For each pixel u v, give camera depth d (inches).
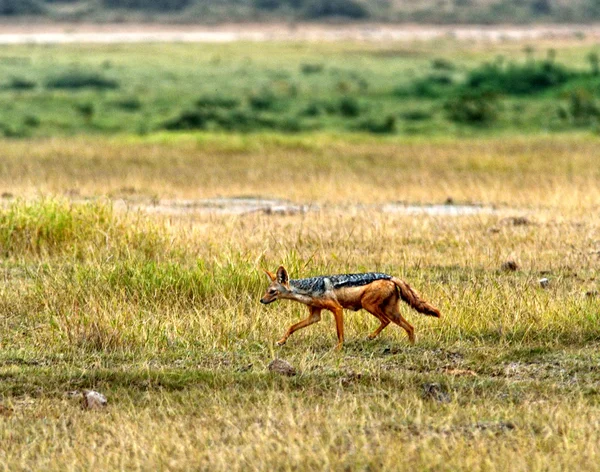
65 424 1222.9
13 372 1425.9
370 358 1512.1
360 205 3289.9
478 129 6939.0
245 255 2044.8
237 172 4128.9
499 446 1121.4
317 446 1114.1
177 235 2349.9
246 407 1279.5
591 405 1285.7
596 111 7268.7
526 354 1520.7
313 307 1552.7
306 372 1427.2
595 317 1662.2
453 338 1608.0
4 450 1136.8
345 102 7864.2
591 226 2711.6
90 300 1755.7
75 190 3405.5
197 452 1108.5
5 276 2062.0
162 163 4424.2
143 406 1300.4
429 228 2672.2
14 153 4704.7
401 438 1152.2
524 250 2358.5
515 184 3686.0
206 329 1628.9
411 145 5511.8
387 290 1531.7
